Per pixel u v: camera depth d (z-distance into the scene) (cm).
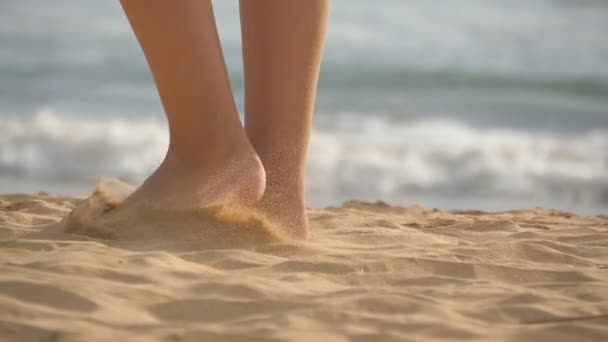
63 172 485
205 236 198
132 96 797
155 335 162
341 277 182
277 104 203
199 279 178
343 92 863
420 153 536
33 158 507
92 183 454
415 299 173
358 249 199
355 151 533
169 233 198
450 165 513
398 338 163
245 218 199
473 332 165
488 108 797
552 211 262
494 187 476
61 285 171
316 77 205
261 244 199
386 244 205
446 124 702
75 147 534
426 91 880
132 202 200
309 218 229
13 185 432
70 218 202
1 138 541
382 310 170
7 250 188
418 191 465
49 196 248
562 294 179
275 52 203
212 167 199
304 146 204
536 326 168
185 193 199
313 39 203
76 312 166
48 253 186
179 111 199
